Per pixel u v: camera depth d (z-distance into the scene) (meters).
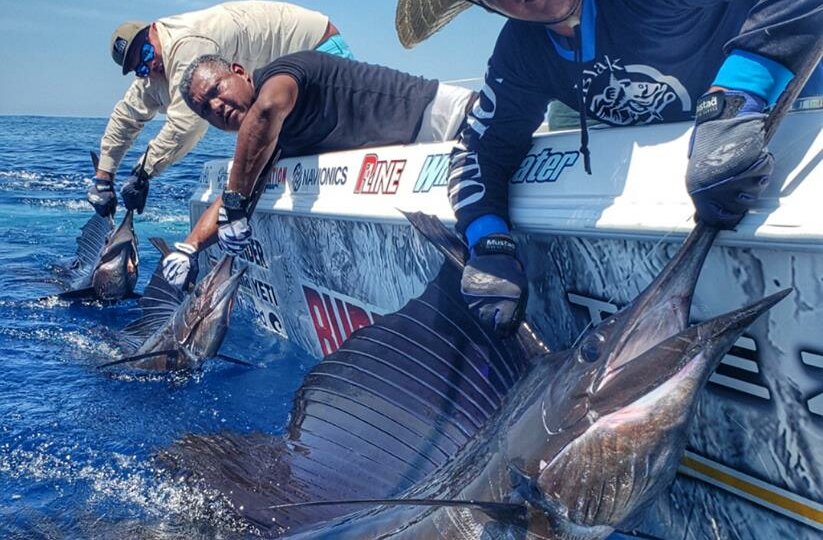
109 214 5.04
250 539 1.90
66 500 2.21
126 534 2.04
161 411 2.82
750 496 1.48
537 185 1.87
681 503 1.62
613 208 1.64
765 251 1.36
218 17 4.02
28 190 9.80
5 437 2.60
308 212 2.91
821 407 1.33
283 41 4.18
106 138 4.91
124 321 4.18
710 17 1.58
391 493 1.81
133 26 4.18
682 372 1.24
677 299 1.31
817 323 1.31
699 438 1.55
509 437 1.52
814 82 1.57
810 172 1.32
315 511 1.86
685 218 1.47
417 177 2.37
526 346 1.76
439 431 1.83
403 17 2.28
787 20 1.31
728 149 1.28
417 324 1.92
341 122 3.03
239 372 3.22
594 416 1.34
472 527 1.54
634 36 1.64
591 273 1.74
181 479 2.13
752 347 1.42
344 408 1.95
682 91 1.70
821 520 1.37
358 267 2.71
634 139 1.68
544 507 1.41
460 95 3.01
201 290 3.32
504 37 1.86
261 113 2.87
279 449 2.03
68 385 3.14
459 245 1.95
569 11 1.61
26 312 4.33
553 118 2.48
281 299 3.40
